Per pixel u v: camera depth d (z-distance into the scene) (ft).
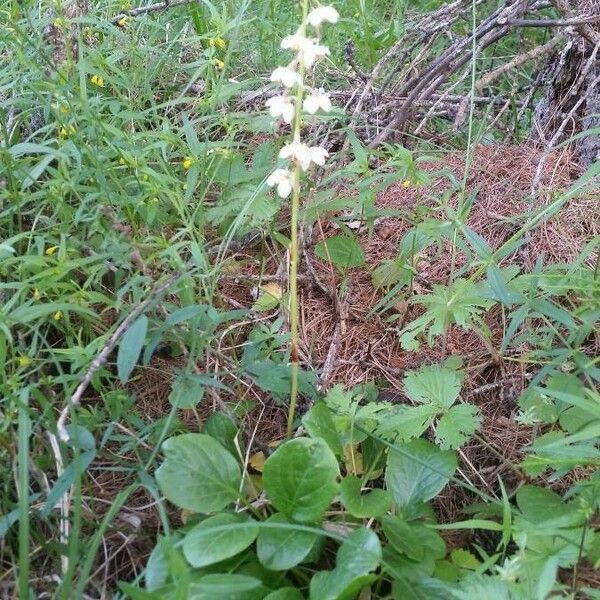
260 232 1.71
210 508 1.10
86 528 1.17
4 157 1.47
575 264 1.43
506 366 1.51
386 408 1.31
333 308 1.63
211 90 1.89
